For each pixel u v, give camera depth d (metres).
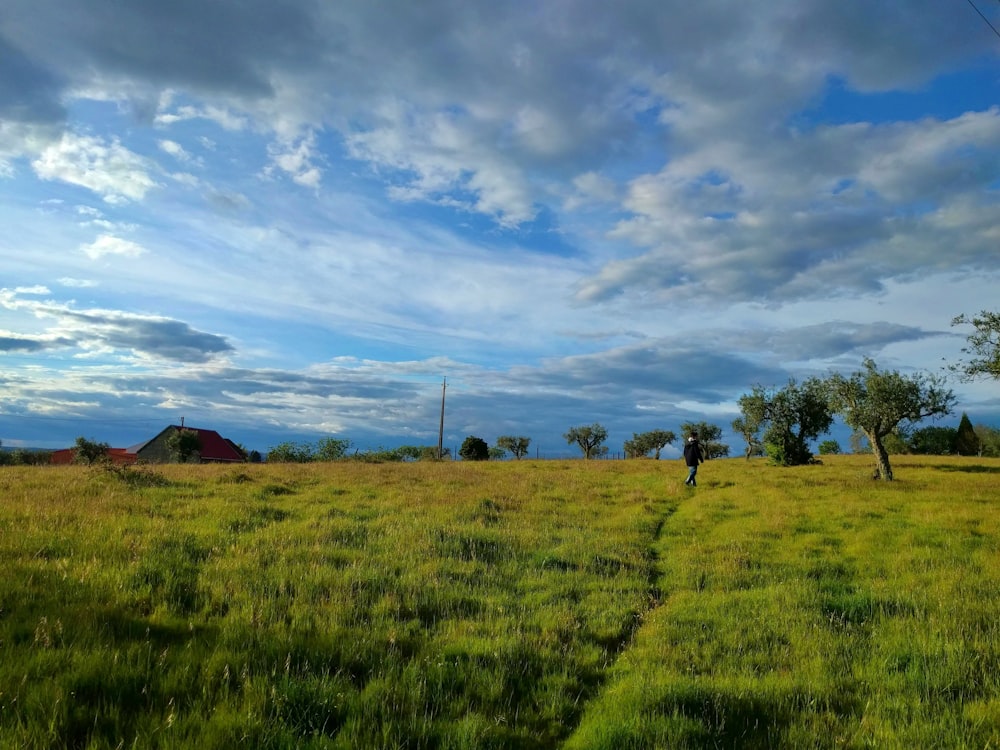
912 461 45.47
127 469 20.17
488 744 4.73
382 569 10.10
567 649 7.38
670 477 30.47
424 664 6.20
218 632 6.36
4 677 4.65
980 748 5.15
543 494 22.92
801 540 15.32
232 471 26.11
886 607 9.55
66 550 9.29
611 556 12.91
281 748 4.30
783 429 41.09
